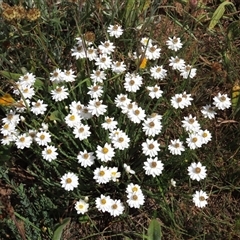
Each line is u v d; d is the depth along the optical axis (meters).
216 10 0.54
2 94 0.45
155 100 0.47
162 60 0.51
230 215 0.43
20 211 0.43
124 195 0.42
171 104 0.43
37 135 0.40
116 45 0.52
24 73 0.47
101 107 0.41
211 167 0.44
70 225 0.43
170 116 0.46
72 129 0.44
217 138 0.47
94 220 0.43
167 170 0.43
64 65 0.51
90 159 0.39
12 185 0.41
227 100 0.42
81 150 0.44
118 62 0.44
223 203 0.43
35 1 0.50
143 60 0.45
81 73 0.46
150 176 0.44
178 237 0.41
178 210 0.42
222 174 0.45
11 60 0.50
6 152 0.43
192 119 0.41
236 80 0.49
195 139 0.40
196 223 0.41
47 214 0.40
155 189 0.43
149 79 0.47
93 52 0.45
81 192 0.43
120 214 0.41
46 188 0.43
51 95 0.46
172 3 0.58
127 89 0.43
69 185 0.38
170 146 0.40
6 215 0.41
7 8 0.43
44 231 0.41
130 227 0.42
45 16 0.51
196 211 0.43
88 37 0.45
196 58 0.51
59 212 0.43
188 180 0.44
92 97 0.43
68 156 0.42
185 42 0.51
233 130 0.47
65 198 0.42
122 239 0.42
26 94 0.43
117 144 0.40
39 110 0.42
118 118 0.44
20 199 0.44
